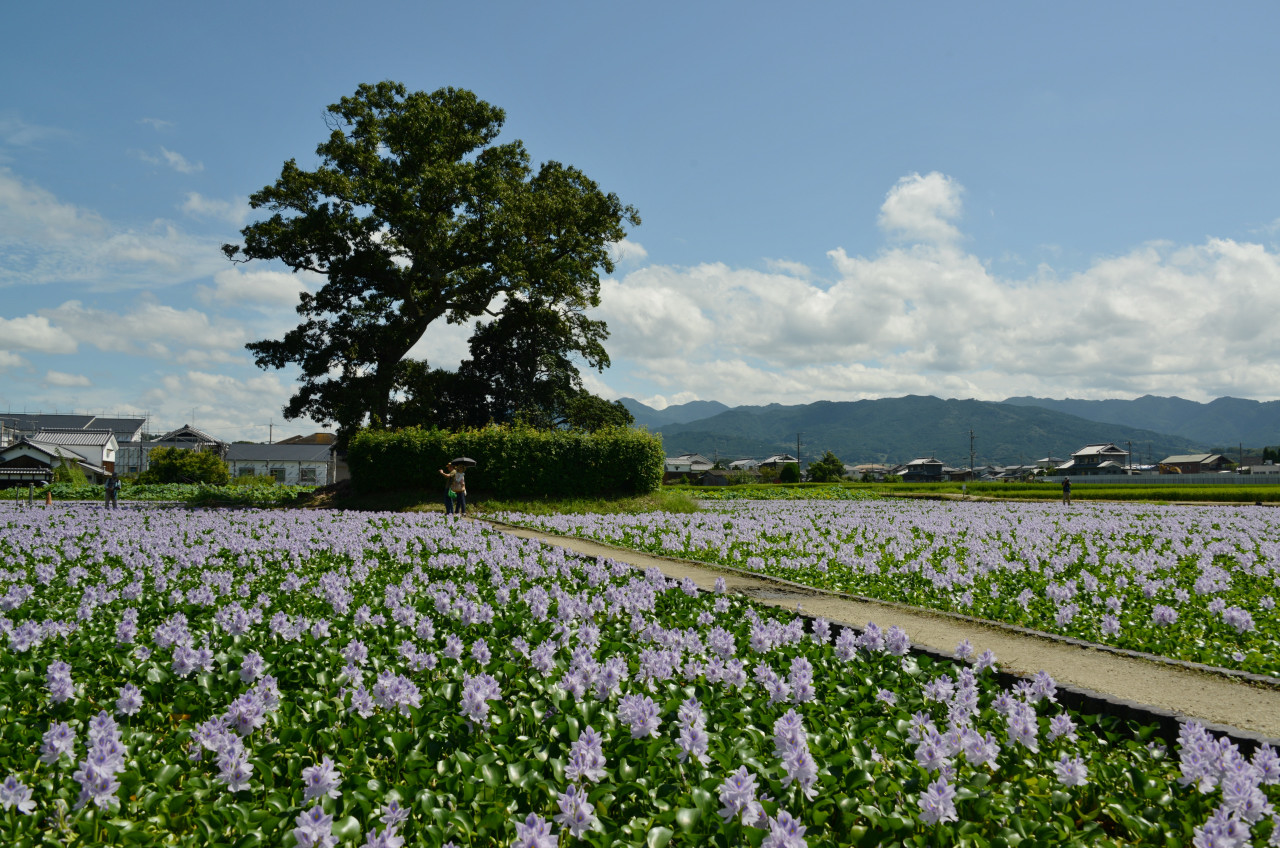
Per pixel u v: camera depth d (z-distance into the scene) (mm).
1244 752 5117
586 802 3867
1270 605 9906
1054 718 5098
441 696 5520
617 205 39969
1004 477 172500
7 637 7211
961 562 13922
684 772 4422
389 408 36250
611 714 5176
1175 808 4242
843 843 3920
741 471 115125
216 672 6391
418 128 33531
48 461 60281
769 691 5660
